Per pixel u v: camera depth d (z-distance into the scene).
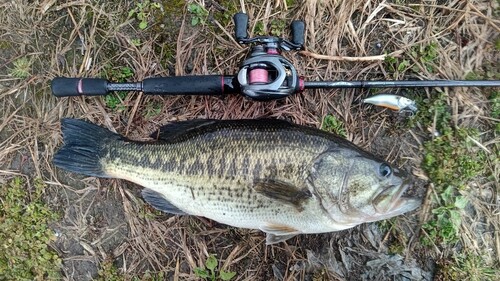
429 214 0.56
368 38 0.58
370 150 0.57
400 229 0.57
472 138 0.56
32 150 0.58
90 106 0.58
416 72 0.57
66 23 0.58
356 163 0.48
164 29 0.58
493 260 0.56
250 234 0.57
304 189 0.48
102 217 0.58
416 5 0.58
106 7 0.58
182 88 0.52
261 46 0.50
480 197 0.57
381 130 0.57
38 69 0.58
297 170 0.48
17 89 0.58
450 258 0.56
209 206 0.50
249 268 0.57
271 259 0.57
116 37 0.58
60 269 0.59
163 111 0.57
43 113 0.58
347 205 0.48
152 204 0.52
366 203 0.48
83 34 0.58
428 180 0.57
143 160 0.51
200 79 0.52
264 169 0.48
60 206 0.58
